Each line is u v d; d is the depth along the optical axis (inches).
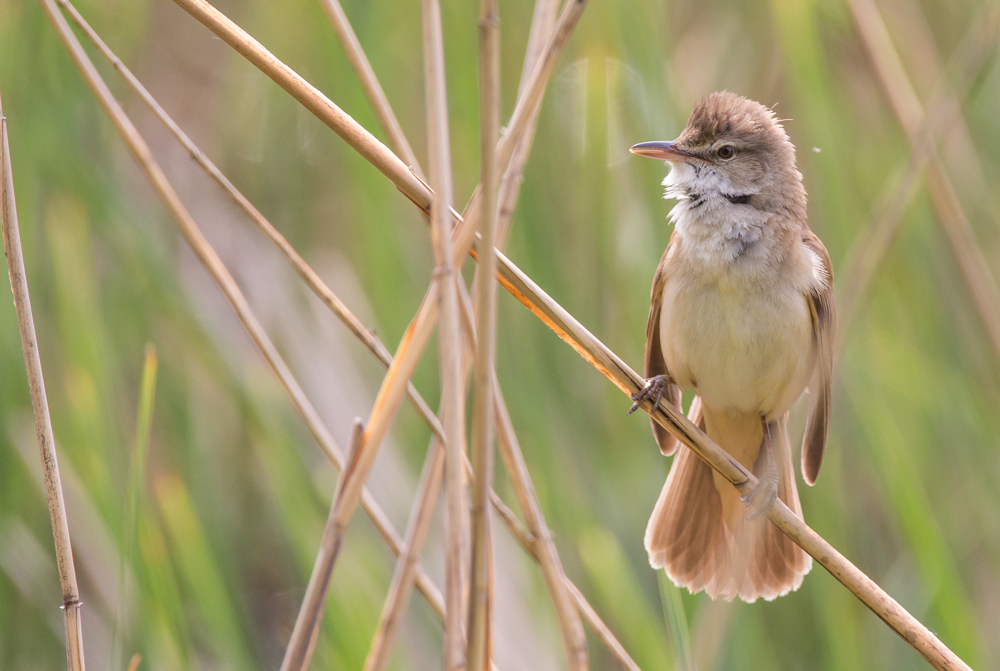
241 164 414.3
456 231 202.8
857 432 373.4
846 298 329.1
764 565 264.8
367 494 243.0
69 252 343.0
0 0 352.8
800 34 365.4
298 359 369.1
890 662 339.6
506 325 362.0
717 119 281.1
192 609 345.7
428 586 235.3
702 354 269.6
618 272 374.0
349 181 397.1
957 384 374.0
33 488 339.0
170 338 377.7
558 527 338.6
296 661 203.3
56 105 356.2
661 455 368.8
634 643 312.8
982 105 399.9
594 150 376.2
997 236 393.7
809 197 397.4
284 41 399.9
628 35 372.8
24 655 333.1
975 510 365.7
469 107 367.9
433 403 363.9
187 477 361.1
